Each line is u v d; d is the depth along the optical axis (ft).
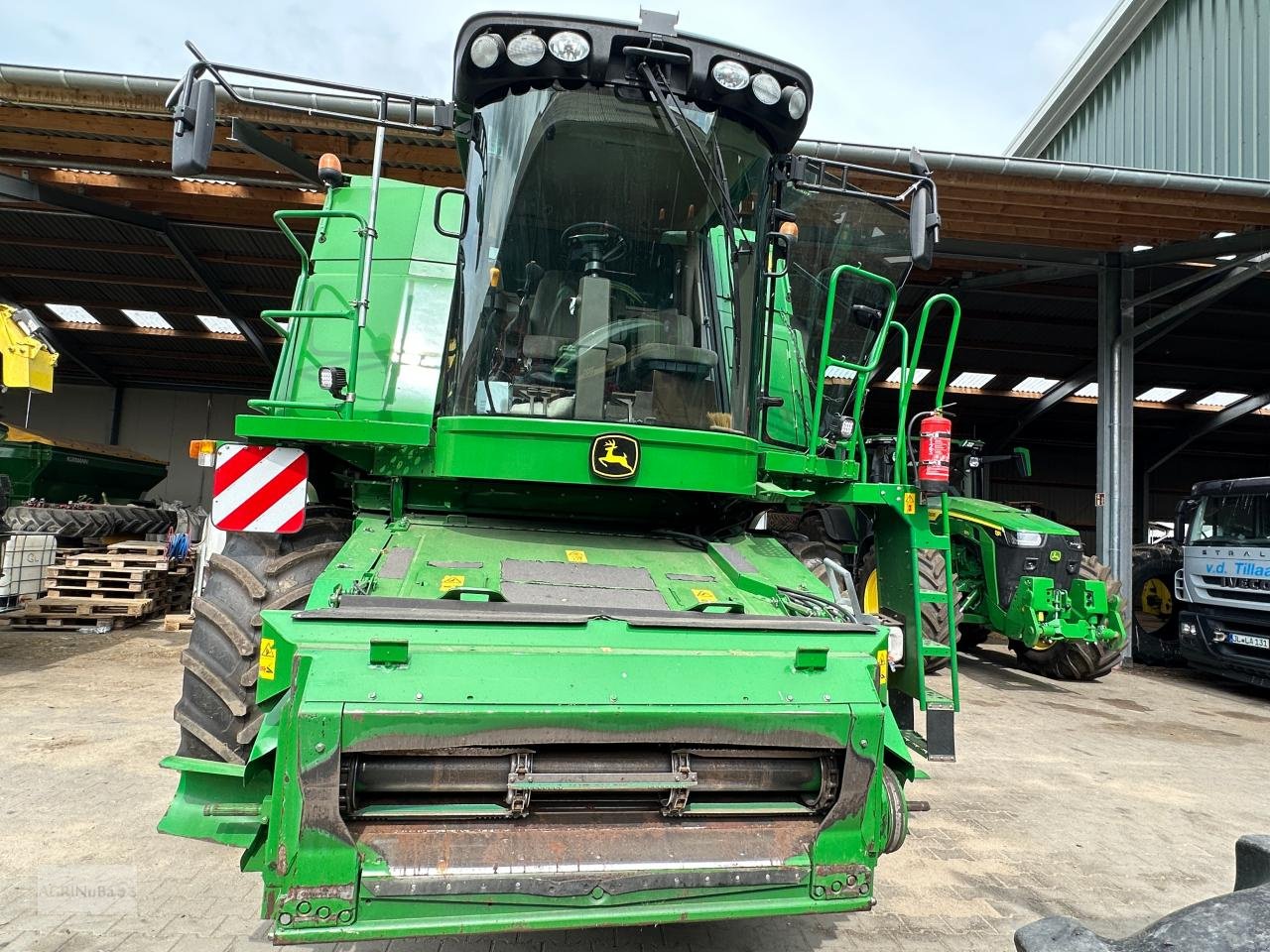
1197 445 72.28
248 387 68.08
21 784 14.11
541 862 7.19
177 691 21.18
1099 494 35.94
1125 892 12.06
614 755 7.59
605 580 9.37
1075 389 58.34
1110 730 22.63
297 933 6.70
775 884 7.54
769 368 11.93
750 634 8.30
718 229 11.04
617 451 10.01
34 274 48.83
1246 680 27.86
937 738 11.02
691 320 10.95
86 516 33.12
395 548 9.56
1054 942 4.24
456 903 6.94
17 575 27.20
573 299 10.63
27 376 23.27
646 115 10.55
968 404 63.67
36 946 9.18
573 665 7.55
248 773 7.23
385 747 6.93
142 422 67.97
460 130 10.85
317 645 7.27
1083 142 43.37
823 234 13.12
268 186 32.27
